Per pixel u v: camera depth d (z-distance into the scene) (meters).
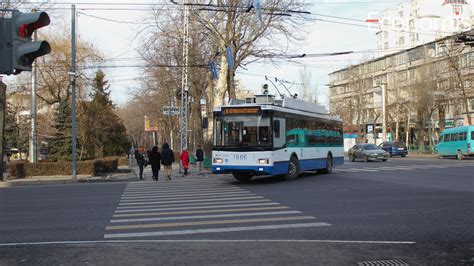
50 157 38.78
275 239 8.19
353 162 38.09
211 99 35.69
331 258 6.71
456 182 18.23
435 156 48.19
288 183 19.41
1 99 25.38
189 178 25.44
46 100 41.47
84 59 39.62
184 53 28.23
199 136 41.09
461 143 39.62
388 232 8.70
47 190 19.61
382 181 19.34
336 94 96.94
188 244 7.80
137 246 7.69
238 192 16.25
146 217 10.91
